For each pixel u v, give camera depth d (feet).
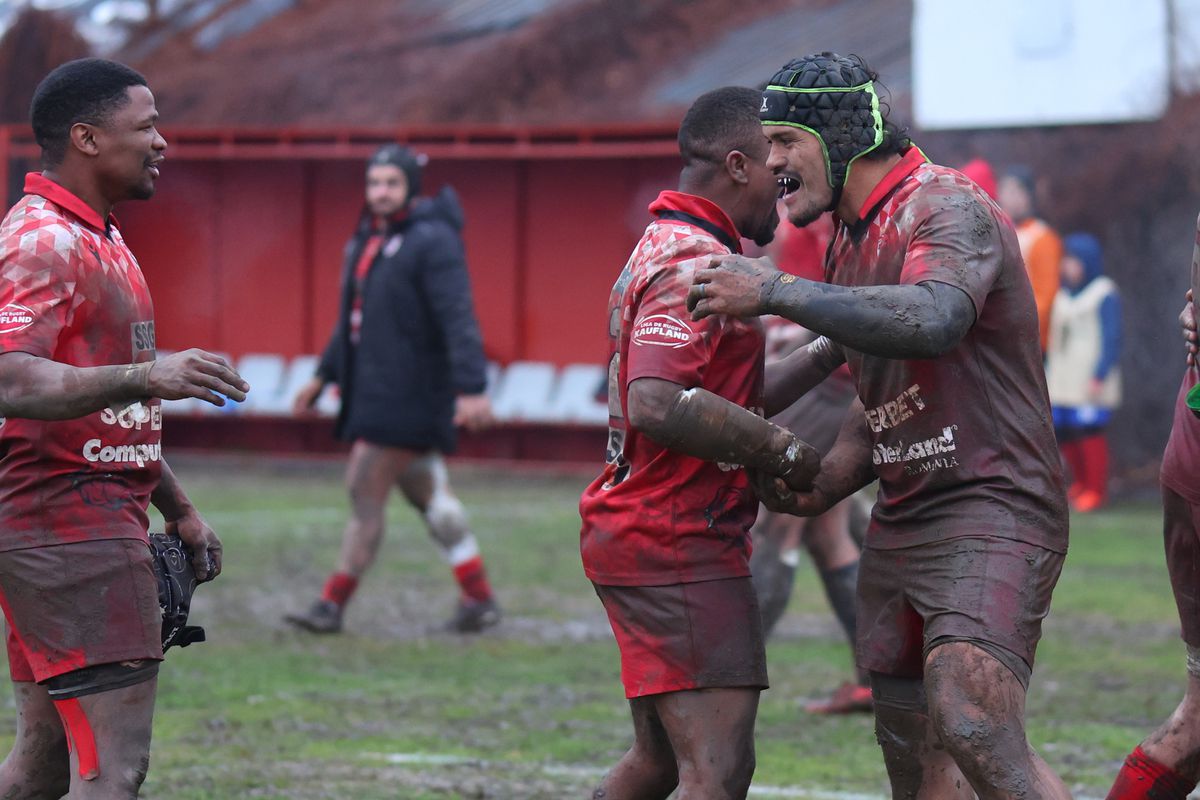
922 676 39.27
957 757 35.94
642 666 39.40
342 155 177.06
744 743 39.27
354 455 84.28
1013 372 37.45
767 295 35.45
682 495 39.19
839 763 57.72
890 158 38.22
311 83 192.13
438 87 186.09
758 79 175.42
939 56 165.37
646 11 186.39
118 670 38.11
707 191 40.63
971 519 37.14
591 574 40.60
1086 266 139.44
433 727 63.05
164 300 191.83
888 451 38.78
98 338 38.40
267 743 59.93
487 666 75.92
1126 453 164.76
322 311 188.34
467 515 138.31
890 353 34.78
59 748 40.50
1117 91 161.07
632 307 39.42
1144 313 163.32
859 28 180.96
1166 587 100.83
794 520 69.05
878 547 39.19
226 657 77.30
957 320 34.88
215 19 210.79
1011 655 36.11
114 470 38.73
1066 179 164.66
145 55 206.08
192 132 181.16
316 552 115.03
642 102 176.55
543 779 54.80
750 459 38.09
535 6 194.80
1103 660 78.18
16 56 204.74
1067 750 59.52
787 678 73.82
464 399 82.64
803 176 38.14
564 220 180.45
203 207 190.49
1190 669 44.01
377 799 51.80
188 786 53.21
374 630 85.71
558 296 180.86
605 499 39.93
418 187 83.82
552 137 175.52
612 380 40.81
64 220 38.17
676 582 39.01
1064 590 99.60
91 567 37.86
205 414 187.01
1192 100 159.94
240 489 158.40
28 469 37.96
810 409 64.44
